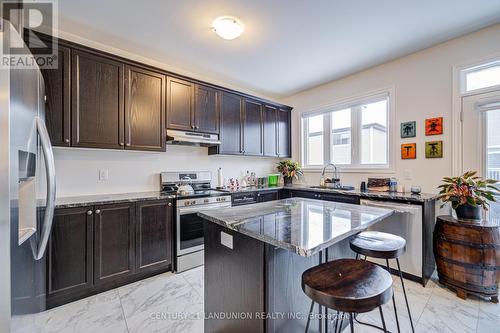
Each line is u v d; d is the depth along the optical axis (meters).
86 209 2.07
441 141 2.66
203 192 3.05
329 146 3.96
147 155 3.03
